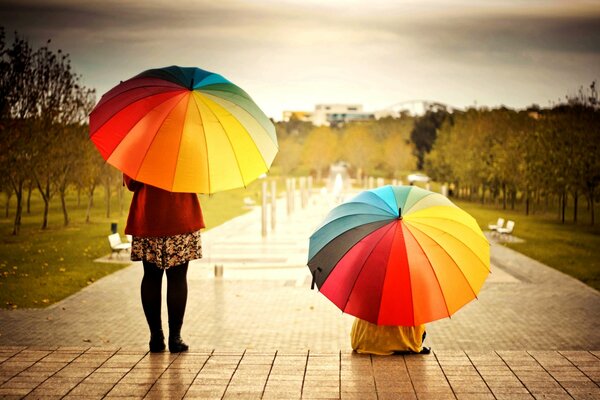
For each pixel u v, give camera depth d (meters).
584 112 42.75
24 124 33.31
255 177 6.34
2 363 6.77
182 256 7.00
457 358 7.03
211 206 54.16
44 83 34.91
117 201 60.94
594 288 19.69
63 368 6.63
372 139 105.00
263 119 6.64
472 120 65.12
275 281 20.61
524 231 36.06
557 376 6.47
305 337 14.05
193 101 6.29
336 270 7.00
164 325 14.53
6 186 33.88
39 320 15.26
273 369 6.65
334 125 175.00
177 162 6.11
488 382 6.32
